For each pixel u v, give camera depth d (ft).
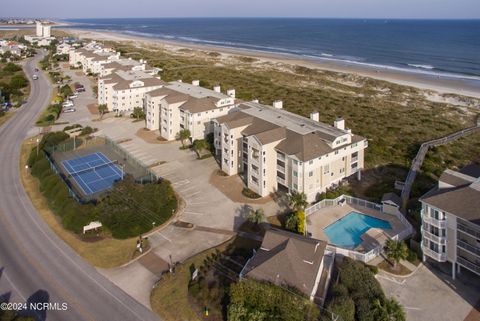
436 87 571.69
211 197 254.68
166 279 175.01
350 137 259.39
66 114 449.89
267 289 147.43
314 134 252.42
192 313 155.53
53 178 264.31
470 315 151.94
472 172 201.16
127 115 443.32
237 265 183.62
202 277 175.32
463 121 415.03
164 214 227.20
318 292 160.56
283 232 187.73
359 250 192.75
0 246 203.21
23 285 173.47
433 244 174.60
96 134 382.22
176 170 297.74
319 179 245.65
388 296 162.50
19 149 344.08
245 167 284.61
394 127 388.98
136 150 340.80
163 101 360.89
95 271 183.83
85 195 258.78
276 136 251.39
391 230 207.62
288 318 140.15
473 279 171.22
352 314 144.05
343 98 515.50
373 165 299.38
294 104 477.77
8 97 501.56
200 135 347.77
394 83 597.11
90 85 596.29
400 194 250.57
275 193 256.52
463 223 160.56
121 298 165.58
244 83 602.03
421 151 319.68
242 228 217.77
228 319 143.74
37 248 201.98
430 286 168.25
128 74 485.56
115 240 209.05
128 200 228.22
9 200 253.44
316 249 171.42
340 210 231.71
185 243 205.26
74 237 212.23
